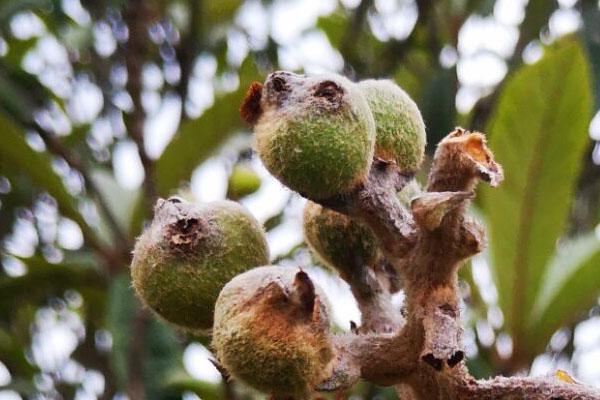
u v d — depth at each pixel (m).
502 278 0.41
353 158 0.27
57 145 0.50
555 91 0.40
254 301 0.26
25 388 0.50
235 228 0.29
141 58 0.51
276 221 0.52
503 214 0.41
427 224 0.26
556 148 0.40
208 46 0.62
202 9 0.58
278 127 0.27
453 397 0.26
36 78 0.59
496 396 0.26
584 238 0.43
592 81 0.51
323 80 0.27
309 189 0.27
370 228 0.27
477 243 0.26
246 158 0.52
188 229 0.29
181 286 0.29
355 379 0.26
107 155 0.60
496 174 0.26
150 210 0.46
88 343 0.53
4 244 0.58
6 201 0.58
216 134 0.49
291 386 0.26
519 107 0.40
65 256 0.53
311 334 0.26
